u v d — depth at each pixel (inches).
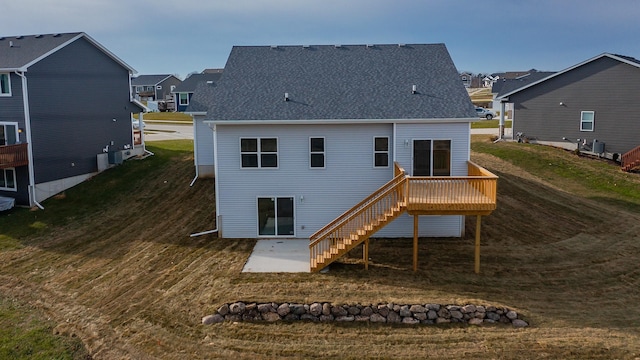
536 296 581.0
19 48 1018.7
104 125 1141.1
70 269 692.1
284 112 759.7
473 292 584.4
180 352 491.5
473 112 738.2
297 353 486.9
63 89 1028.5
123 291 617.3
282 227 779.4
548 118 1259.8
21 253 754.2
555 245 732.7
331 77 845.2
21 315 572.4
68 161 1042.7
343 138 757.3
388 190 642.8
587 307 559.5
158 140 1465.3
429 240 756.0
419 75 837.2
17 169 964.0
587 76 1188.5
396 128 743.1
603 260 680.4
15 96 954.1
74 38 1043.3
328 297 568.4
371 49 922.7
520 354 475.5
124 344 507.5
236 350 493.4
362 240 639.8
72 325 547.2
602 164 1132.5
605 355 469.1
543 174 1085.1
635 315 543.2
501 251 709.9
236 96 801.6
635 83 1127.0
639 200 944.9
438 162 749.3
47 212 930.7
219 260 690.8
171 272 661.9
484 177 624.7
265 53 924.0
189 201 937.5
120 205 950.4
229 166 766.5
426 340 506.9
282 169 765.3
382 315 544.4
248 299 564.1
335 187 767.7
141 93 3041.3
